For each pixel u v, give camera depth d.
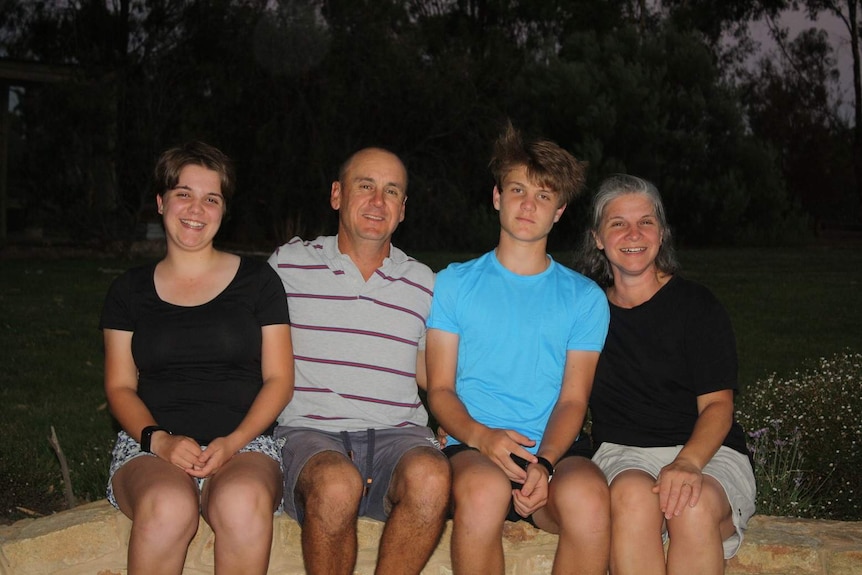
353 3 19.41
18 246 17.66
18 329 8.27
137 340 2.88
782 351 7.54
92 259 16.05
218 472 2.68
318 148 18.70
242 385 2.90
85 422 5.14
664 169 21.95
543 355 2.99
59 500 3.92
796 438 4.00
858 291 11.73
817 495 3.93
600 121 20.95
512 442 2.72
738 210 21.78
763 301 10.75
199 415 2.85
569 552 2.63
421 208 19.45
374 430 2.97
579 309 2.99
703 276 13.72
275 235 18.77
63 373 6.46
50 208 17.62
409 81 19.61
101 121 16.92
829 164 33.06
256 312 2.95
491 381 3.00
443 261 15.73
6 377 6.31
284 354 2.93
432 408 2.96
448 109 19.95
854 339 8.10
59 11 18.84
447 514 2.85
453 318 3.03
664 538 2.95
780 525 3.12
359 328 3.02
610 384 3.05
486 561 2.61
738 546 2.79
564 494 2.62
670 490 2.60
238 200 18.84
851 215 34.09
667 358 2.97
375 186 3.06
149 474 2.61
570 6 27.14
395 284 3.06
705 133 22.30
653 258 3.03
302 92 19.12
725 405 2.88
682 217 21.89
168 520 2.49
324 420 2.98
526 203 3.00
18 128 20.73
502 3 26.44
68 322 8.70
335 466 2.65
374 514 2.92
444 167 20.27
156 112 17.89
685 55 23.00
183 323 2.88
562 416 2.89
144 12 18.25
